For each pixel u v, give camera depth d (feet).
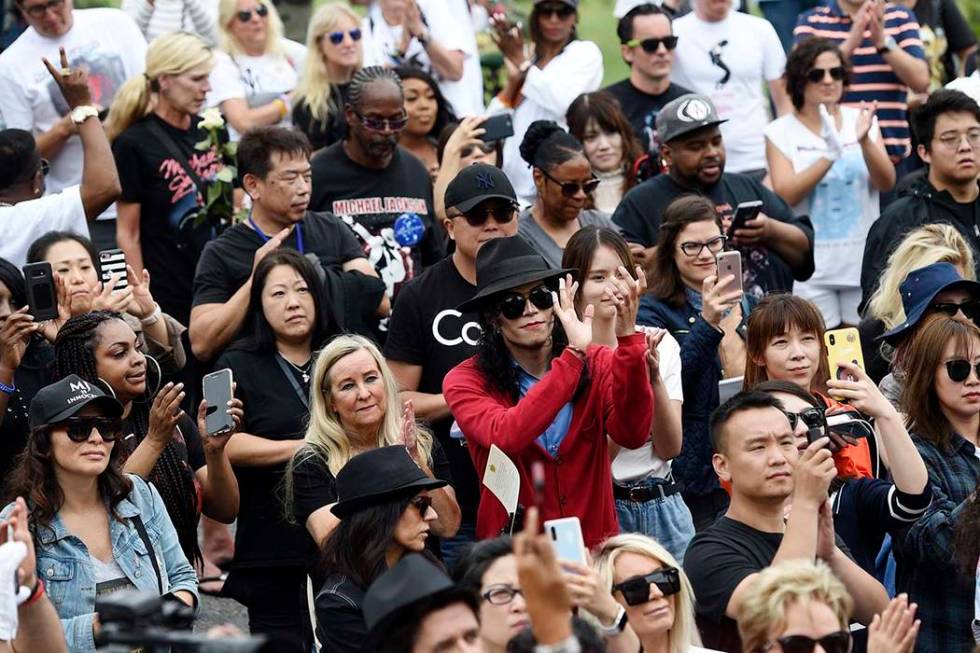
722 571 73.67
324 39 127.34
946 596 81.82
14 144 105.29
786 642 65.10
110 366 85.61
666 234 98.43
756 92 136.98
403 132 126.31
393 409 84.79
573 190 102.37
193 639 51.90
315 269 93.76
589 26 217.36
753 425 75.36
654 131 124.06
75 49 126.11
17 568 65.21
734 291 92.17
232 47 132.26
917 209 115.75
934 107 115.55
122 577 76.79
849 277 126.82
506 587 64.08
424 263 113.09
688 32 136.56
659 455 86.38
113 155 114.01
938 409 86.43
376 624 57.82
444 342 95.50
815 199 127.13
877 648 67.97
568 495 81.35
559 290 83.05
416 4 136.98
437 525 83.71
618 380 78.69
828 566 71.41
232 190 112.78
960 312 91.56
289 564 89.40
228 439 86.79
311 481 83.10
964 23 154.30
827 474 72.79
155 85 116.26
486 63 150.41
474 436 81.30
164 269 116.16
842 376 85.15
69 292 91.15
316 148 127.54
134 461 82.38
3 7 142.72
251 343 93.25
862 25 137.08
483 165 95.30
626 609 68.54
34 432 76.48
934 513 81.30
